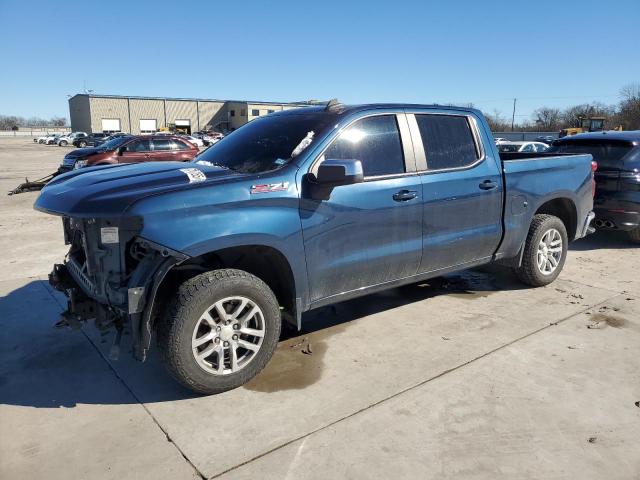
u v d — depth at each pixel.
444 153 4.67
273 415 3.30
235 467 2.82
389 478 2.73
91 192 3.35
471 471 2.79
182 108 85.44
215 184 3.45
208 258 3.78
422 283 5.98
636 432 3.11
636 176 7.29
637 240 8.05
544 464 2.83
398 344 4.33
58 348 4.31
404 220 4.31
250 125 4.73
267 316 3.65
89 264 3.48
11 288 5.80
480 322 4.79
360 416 3.28
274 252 3.70
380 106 4.33
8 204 12.73
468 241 4.85
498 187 5.01
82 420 3.28
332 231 3.91
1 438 3.09
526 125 75.44
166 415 3.32
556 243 5.77
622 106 60.31
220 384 3.51
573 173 5.84
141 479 2.74
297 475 2.76
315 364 3.99
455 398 3.48
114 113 80.69
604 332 4.56
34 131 114.69
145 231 3.18
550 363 3.97
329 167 3.57
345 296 4.19
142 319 3.26
